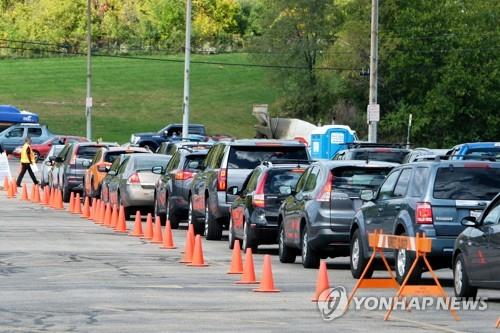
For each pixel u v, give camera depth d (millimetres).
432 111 172375
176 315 31531
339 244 43969
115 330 28656
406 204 38219
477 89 170875
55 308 32844
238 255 43062
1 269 43844
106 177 77375
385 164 44656
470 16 175500
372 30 90062
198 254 45906
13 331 28422
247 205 51375
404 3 175250
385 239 34219
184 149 66812
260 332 28562
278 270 44812
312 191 45000
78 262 46812
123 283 39406
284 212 47844
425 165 38312
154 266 45469
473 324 30391
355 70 181500
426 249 31656
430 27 173250
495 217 33906
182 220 68562
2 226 65750
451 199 37469
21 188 101875
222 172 57531
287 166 51281
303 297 35875
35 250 51938
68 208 82375
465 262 34938
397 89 178875
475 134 174000
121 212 63656
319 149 113500
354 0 183125
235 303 34219
